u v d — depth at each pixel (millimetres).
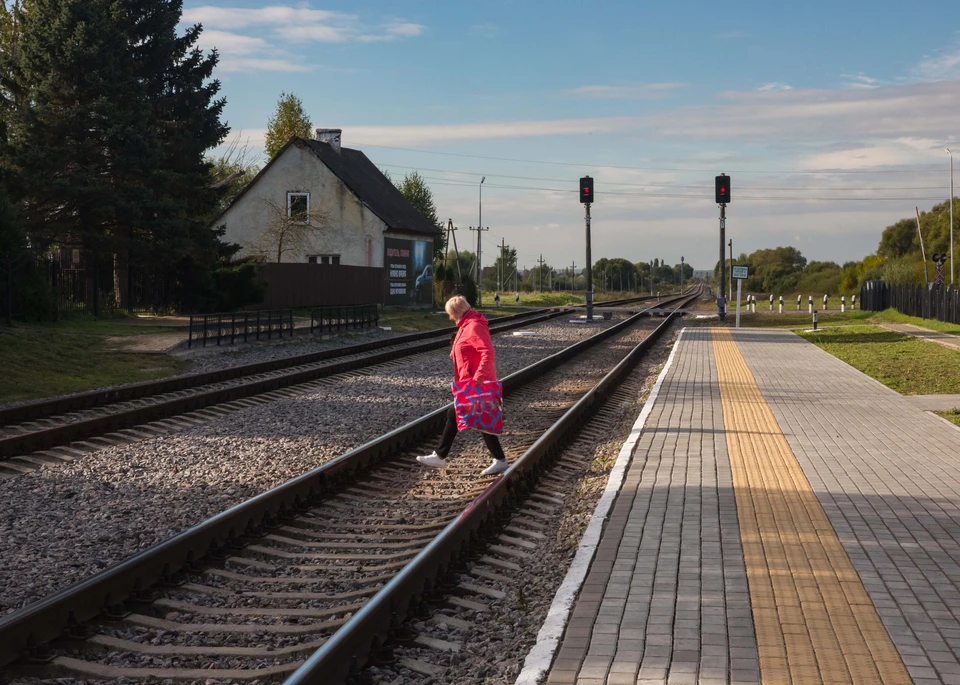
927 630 4934
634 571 6051
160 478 9570
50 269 27703
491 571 6668
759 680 4316
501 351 27078
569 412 12656
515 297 89438
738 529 7086
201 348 23375
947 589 5621
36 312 24812
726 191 45156
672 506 7867
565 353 24297
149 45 35812
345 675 4637
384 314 43500
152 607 5793
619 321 46344
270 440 11820
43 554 6945
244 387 15586
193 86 36969
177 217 32812
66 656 5059
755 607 5328
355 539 7512
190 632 5449
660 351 27891
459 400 9562
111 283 34125
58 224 30484
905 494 8266
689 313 56688
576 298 98062
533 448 9977
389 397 16312
